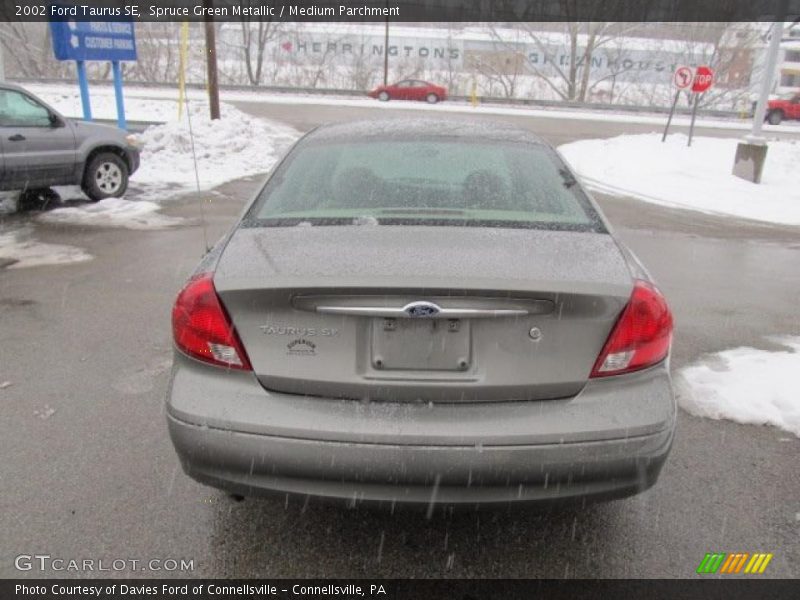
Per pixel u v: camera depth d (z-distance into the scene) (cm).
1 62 1246
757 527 281
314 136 355
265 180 321
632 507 293
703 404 389
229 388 231
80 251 721
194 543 267
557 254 246
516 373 225
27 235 790
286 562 258
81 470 313
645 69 4619
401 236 256
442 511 225
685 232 951
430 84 3453
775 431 361
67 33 1306
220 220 887
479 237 256
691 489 306
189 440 229
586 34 4853
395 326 225
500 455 219
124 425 355
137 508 286
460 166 315
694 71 1928
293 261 237
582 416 224
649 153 1694
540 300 223
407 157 322
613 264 245
